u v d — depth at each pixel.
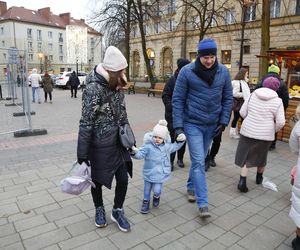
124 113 3.12
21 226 3.32
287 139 7.30
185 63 4.66
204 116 3.59
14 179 4.67
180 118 3.63
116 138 3.04
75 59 26.94
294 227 3.38
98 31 24.33
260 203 3.97
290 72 8.87
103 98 2.88
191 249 2.94
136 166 5.29
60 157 5.88
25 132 7.84
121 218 3.25
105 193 4.14
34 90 16.55
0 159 5.75
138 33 44.16
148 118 10.73
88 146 2.91
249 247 2.99
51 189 4.29
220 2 27.11
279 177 4.94
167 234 3.20
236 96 6.96
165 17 31.67
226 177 4.89
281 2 25.41
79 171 3.02
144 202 3.64
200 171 3.53
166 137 3.59
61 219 3.47
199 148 3.56
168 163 3.68
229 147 6.73
